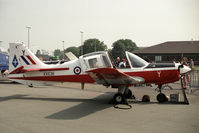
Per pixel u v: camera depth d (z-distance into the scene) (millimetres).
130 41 83438
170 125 4797
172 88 11305
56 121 5125
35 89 11180
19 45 8727
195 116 5605
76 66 8266
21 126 4707
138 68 7852
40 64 8703
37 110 6336
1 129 4488
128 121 5137
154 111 6191
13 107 6762
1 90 10695
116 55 69125
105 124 4887
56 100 8047
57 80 8492
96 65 7738
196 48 46125
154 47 49062
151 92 10039
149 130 4457
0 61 15539
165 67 7691
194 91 10266
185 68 7586
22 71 8562
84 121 5133
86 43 81000
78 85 12977
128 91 8250
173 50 46594
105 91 10500
